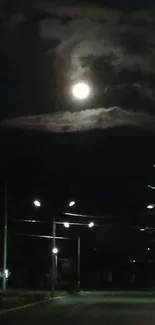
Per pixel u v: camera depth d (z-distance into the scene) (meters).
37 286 83.12
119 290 89.50
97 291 82.88
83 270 110.62
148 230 103.56
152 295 66.06
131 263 117.19
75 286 87.25
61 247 104.44
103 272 112.88
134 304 44.91
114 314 32.78
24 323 25.89
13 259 94.19
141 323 25.89
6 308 36.25
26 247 96.69
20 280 92.25
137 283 113.88
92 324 25.39
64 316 31.00
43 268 96.75
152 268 116.25
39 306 41.44
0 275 65.69
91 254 114.50
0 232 88.00
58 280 103.25
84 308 39.09
